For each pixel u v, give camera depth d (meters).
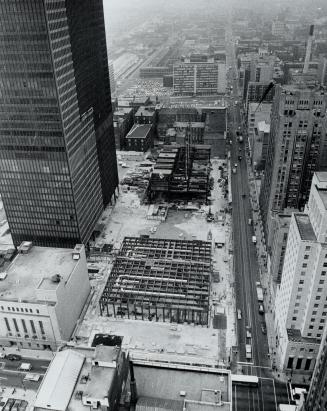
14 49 185.38
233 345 188.25
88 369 135.25
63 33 195.75
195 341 190.38
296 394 164.25
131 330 196.88
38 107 198.50
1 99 199.75
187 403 125.44
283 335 174.50
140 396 135.75
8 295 185.00
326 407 123.06
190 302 199.38
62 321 186.62
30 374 177.88
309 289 159.00
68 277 191.88
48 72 188.88
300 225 159.75
